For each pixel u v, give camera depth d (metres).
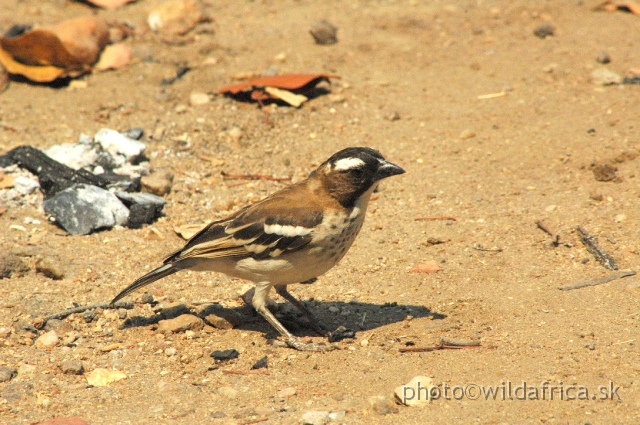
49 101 16.98
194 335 10.00
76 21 18.27
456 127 15.92
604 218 12.28
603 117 15.61
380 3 22.14
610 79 17.12
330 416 7.92
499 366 8.76
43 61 17.78
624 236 11.70
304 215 9.29
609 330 9.33
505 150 14.94
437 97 17.16
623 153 14.01
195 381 8.83
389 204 13.54
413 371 8.83
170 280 11.55
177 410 8.19
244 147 15.54
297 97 16.83
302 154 15.30
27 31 19.31
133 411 8.20
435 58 18.94
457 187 13.85
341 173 9.31
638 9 20.59
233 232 9.55
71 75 17.77
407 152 15.17
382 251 12.12
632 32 19.59
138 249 12.25
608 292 10.24
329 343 9.66
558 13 21.02
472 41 19.72
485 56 18.91
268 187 14.26
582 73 17.66
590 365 8.60
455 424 7.67
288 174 14.66
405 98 17.19
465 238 12.25
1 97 17.09
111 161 14.34
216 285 11.47
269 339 9.88
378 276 11.45
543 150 14.71
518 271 11.17
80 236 12.54
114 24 19.89
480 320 9.96
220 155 15.27
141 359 9.38
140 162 14.73
